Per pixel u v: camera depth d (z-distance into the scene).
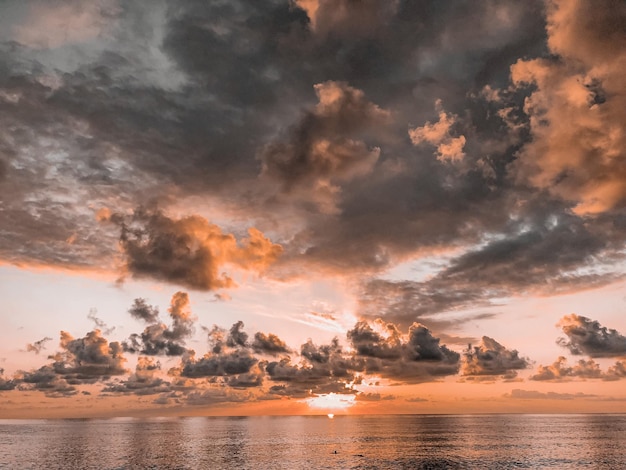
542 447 117.06
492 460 92.25
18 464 91.44
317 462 90.94
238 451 113.38
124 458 99.50
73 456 103.81
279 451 112.94
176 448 122.31
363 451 111.50
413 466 84.75
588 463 87.25
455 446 122.12
